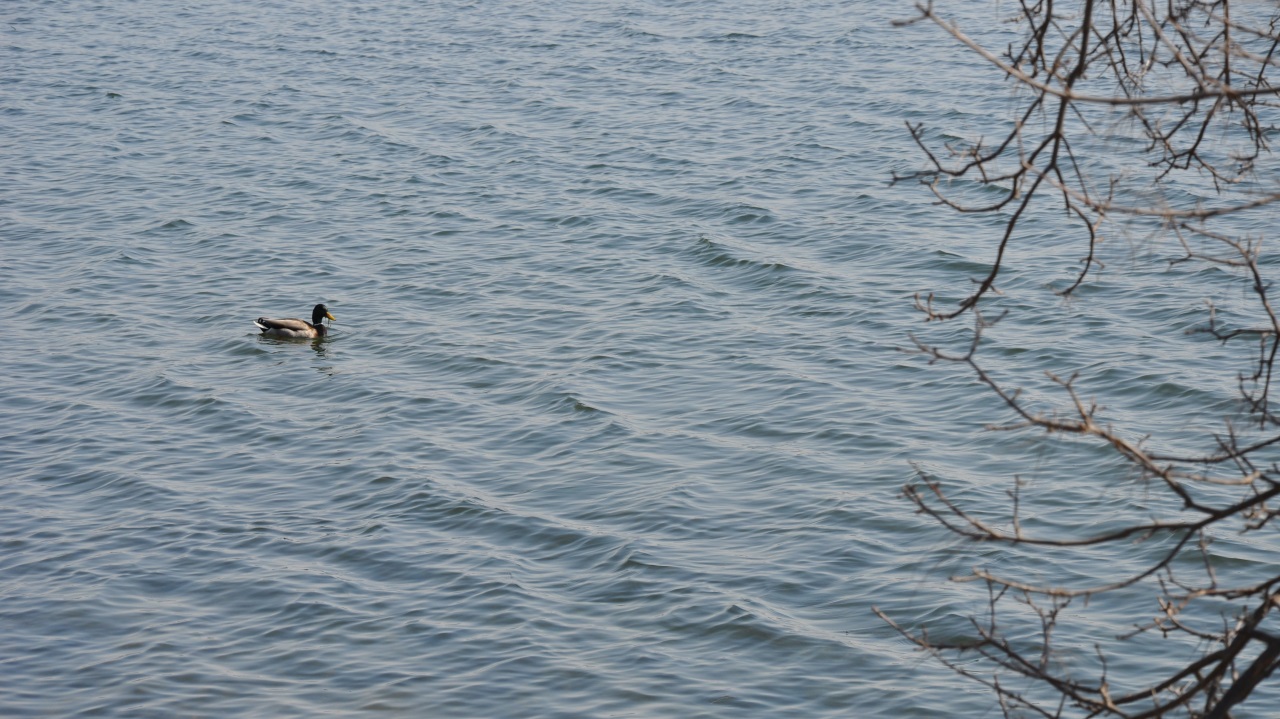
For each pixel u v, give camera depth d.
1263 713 17.45
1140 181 36.66
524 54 64.69
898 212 39.25
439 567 22.64
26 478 26.67
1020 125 7.98
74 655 20.56
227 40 72.00
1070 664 18.69
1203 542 7.83
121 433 28.64
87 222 43.41
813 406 27.83
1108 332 30.02
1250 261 8.48
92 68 66.25
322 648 20.45
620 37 66.88
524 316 34.09
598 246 38.69
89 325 35.03
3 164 50.41
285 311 35.59
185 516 24.86
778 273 35.41
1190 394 26.75
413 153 49.47
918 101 50.84
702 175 44.34
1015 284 33.31
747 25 67.50
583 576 22.14
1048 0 8.07
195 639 20.88
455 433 27.94
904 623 20.22
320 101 57.91
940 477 24.41
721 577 21.72
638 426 27.58
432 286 36.69
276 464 26.95
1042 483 23.92
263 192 45.84
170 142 52.78
